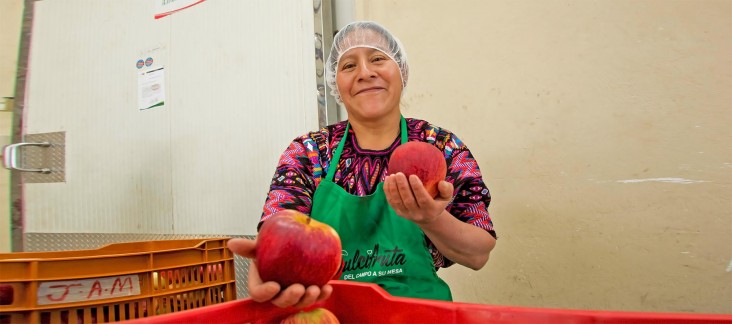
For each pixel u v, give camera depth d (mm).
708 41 1770
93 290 1200
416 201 1065
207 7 2883
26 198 3592
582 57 1996
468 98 2275
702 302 1770
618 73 1925
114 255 1235
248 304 945
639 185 1883
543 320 821
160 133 3072
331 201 1444
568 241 2023
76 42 3439
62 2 3504
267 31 2648
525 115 2129
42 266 1156
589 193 1980
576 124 2010
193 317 861
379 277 1383
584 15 1990
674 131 1823
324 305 1051
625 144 1910
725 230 1736
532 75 2109
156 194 3074
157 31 3092
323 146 1582
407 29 2451
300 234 931
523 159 2133
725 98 1744
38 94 3598
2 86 4117
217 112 2834
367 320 1020
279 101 2607
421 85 2412
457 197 1480
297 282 930
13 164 3471
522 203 2137
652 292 1854
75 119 3426
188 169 2947
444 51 2340
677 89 1819
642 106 1879
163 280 1319
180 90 2990
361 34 1574
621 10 1917
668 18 1833
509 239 2166
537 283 2096
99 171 3314
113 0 3279
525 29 2125
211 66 2867
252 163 2699
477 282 2262
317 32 2508
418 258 1377
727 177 1736
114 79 3275
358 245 1409
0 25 4293
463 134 2291
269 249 929
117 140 3248
